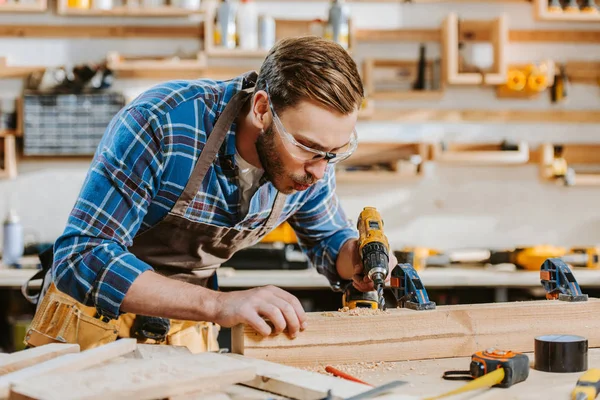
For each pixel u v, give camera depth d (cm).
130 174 151
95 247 147
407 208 401
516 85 382
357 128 400
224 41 373
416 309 152
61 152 381
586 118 403
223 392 118
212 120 162
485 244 403
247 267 338
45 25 387
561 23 403
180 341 185
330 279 196
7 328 367
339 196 400
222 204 172
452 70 377
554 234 404
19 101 386
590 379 117
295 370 124
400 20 399
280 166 154
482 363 124
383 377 132
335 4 367
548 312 155
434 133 400
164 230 173
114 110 381
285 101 143
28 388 102
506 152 384
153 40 389
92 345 175
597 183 386
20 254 355
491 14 402
